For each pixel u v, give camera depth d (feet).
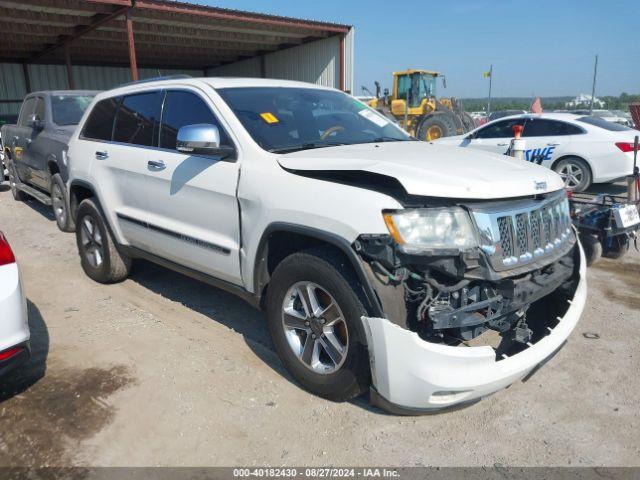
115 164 14.55
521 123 34.91
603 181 31.76
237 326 13.47
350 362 9.14
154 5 48.06
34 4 44.39
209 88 12.21
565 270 10.28
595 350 12.16
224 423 9.43
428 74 65.05
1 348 8.99
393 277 8.45
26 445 8.90
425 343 8.33
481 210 8.68
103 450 8.77
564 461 8.52
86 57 77.05
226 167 11.12
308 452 8.72
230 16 53.06
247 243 10.69
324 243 9.66
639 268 18.25
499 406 10.02
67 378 10.94
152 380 10.82
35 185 27.81
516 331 9.61
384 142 12.50
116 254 15.79
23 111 29.48
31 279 17.11
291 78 72.43
